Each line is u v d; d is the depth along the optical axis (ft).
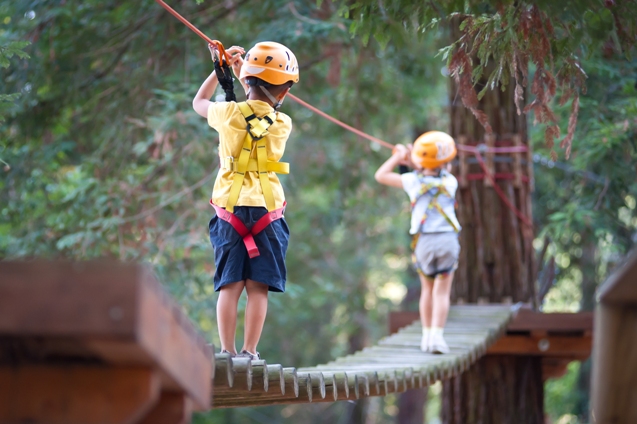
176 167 38.11
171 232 37.45
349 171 54.08
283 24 39.96
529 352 35.17
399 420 75.31
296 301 65.92
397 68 48.91
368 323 74.79
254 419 89.76
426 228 27.45
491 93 36.37
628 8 19.25
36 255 37.68
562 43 19.70
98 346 9.11
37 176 39.52
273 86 19.03
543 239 46.98
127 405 9.82
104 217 37.22
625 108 34.78
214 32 41.09
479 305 35.35
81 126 41.16
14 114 36.60
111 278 8.86
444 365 24.43
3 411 9.86
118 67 39.19
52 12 36.50
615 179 39.65
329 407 92.22
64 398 9.91
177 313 10.30
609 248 40.55
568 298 60.23
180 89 39.11
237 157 18.25
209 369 12.36
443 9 20.57
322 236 59.77
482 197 36.45
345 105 48.91
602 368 12.31
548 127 21.65
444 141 28.07
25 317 8.89
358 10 21.63
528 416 35.81
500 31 20.42
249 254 17.61
